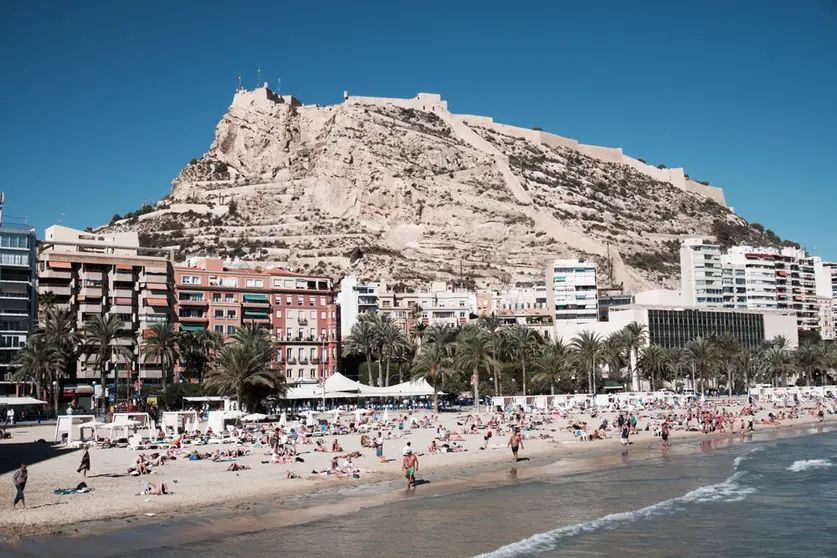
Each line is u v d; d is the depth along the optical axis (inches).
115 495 1860.2
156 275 6013.8
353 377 6747.1
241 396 4232.3
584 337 6008.9
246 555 1343.5
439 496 1959.9
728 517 1728.6
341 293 7854.3
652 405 5580.7
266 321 6476.4
